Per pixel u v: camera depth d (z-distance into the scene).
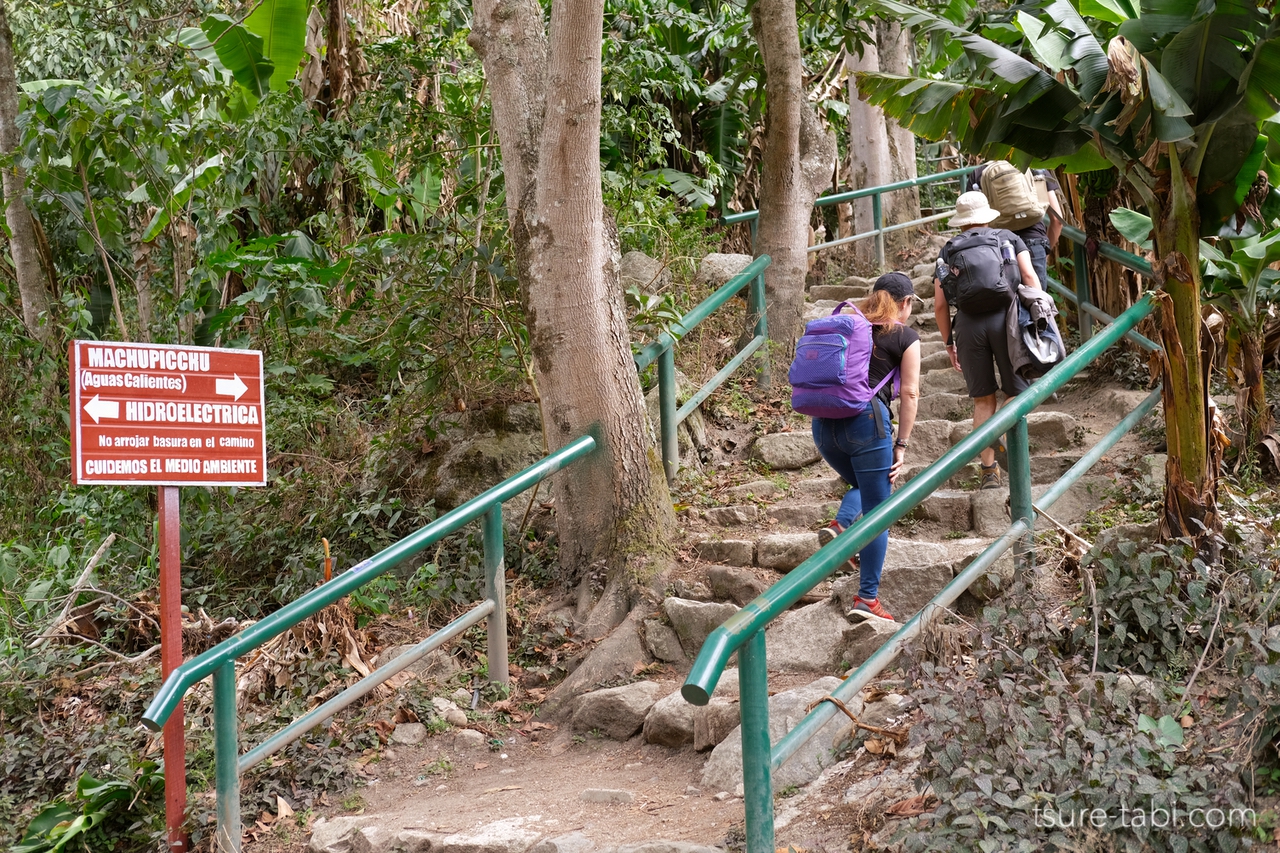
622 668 4.78
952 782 2.82
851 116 11.61
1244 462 5.06
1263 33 3.62
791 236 7.59
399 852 3.64
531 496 5.79
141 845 4.09
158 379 3.95
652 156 9.02
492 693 4.75
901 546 4.75
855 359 4.41
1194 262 3.93
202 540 6.39
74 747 4.64
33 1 11.04
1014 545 3.91
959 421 6.17
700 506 5.91
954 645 3.41
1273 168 4.56
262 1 7.10
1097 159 4.39
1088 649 3.68
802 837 3.15
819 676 4.27
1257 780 2.87
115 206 7.79
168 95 7.72
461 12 8.46
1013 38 4.75
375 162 7.44
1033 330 5.29
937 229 12.73
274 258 6.56
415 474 6.24
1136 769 2.76
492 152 7.22
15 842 4.23
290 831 3.96
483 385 6.33
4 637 5.62
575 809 3.77
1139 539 4.25
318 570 5.74
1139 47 3.91
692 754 4.08
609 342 5.38
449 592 5.37
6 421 7.78
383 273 6.74
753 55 9.33
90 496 6.88
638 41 8.94
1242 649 3.35
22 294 7.98
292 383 7.02
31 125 6.75
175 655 3.91
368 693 4.71
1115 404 5.89
